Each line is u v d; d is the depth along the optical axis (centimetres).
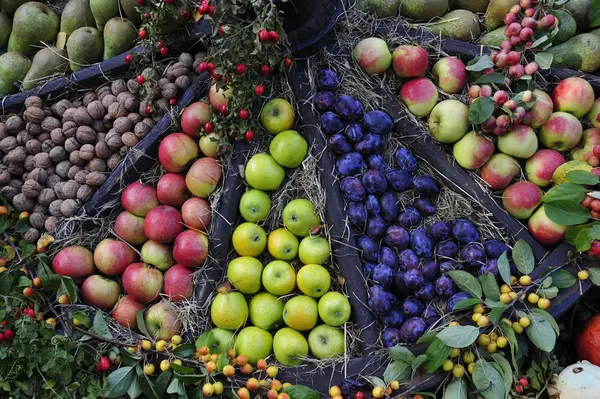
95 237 171
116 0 181
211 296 161
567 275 149
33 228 171
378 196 164
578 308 174
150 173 175
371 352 152
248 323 162
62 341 146
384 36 174
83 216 168
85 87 183
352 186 160
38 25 189
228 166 163
